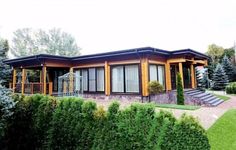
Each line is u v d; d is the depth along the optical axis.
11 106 5.60
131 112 4.46
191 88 18.72
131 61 15.01
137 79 14.82
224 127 7.66
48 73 21.72
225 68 36.62
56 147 5.53
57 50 48.28
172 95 14.64
